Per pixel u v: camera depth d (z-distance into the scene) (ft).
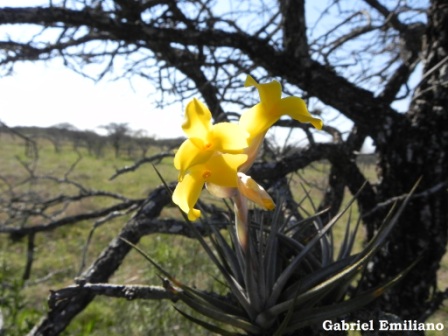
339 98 8.65
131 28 8.54
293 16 8.71
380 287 3.92
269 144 12.26
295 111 3.69
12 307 13.37
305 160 8.93
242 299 4.27
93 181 56.13
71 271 27.63
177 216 22.25
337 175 11.32
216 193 3.73
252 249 4.22
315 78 8.66
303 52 8.76
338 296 4.47
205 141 3.39
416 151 8.34
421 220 8.30
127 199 11.65
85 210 41.50
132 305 16.46
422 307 8.32
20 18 8.15
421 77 8.43
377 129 8.70
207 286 14.48
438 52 8.34
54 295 5.46
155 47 10.27
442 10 8.23
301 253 4.43
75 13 8.40
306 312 4.04
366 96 8.79
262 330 4.18
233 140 3.32
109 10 9.49
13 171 59.06
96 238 34.99
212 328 4.08
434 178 8.32
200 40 8.61
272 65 8.71
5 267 16.40
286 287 4.83
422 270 8.34
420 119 8.39
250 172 8.30
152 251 17.06
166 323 15.39
